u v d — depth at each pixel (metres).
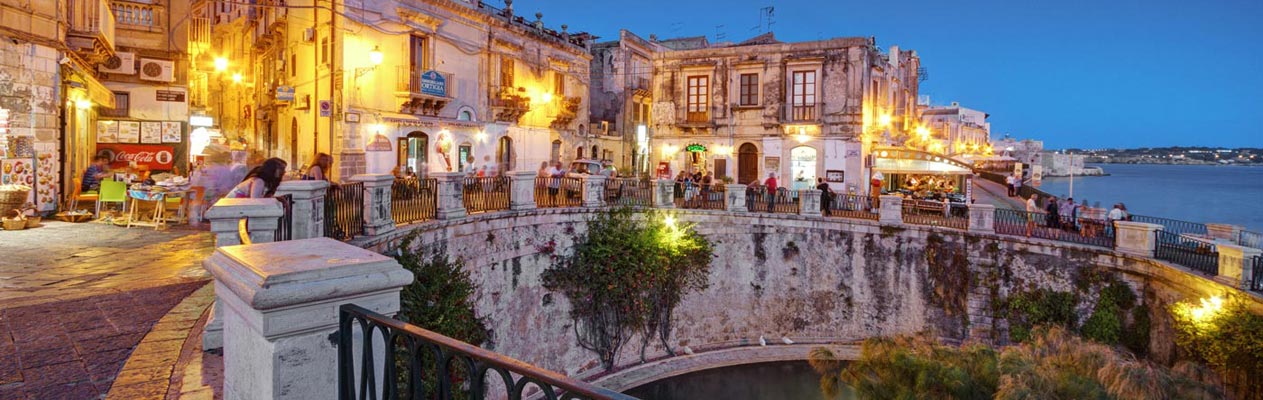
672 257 19.89
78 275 8.88
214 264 3.50
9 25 13.61
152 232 12.95
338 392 3.17
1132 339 16.53
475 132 25.52
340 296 3.12
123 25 22.09
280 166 8.47
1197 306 14.15
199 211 14.17
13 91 13.78
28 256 10.14
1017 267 18.39
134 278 8.73
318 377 3.11
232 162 14.49
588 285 18.56
